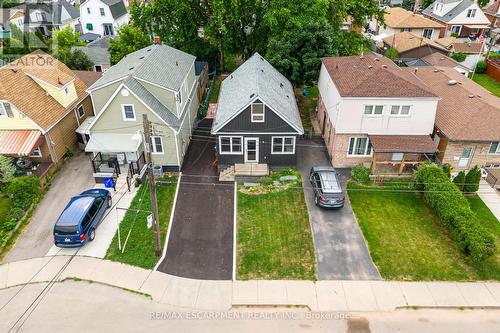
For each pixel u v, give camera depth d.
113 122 28.89
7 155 28.12
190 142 35.09
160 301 19.86
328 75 33.38
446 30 67.44
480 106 29.94
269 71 35.78
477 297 20.05
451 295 20.14
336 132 29.61
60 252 22.84
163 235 24.19
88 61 45.75
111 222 25.23
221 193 28.12
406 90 28.03
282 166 30.75
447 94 33.41
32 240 23.72
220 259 22.44
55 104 31.45
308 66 36.84
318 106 39.16
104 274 21.41
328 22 41.19
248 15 45.38
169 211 26.27
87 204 23.75
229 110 29.78
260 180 29.08
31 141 28.09
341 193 25.86
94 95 30.31
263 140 29.48
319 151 33.53
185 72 34.28
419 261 22.20
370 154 30.62
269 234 24.31
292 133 29.02
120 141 28.64
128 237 23.92
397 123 29.12
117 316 19.00
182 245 23.44
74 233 22.11
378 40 60.41
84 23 66.94
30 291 20.39
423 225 24.97
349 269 21.72
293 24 38.75
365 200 27.27
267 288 20.59
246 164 30.39
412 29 63.28
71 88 33.25
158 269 21.75
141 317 18.95
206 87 47.06
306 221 25.39
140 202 27.08
